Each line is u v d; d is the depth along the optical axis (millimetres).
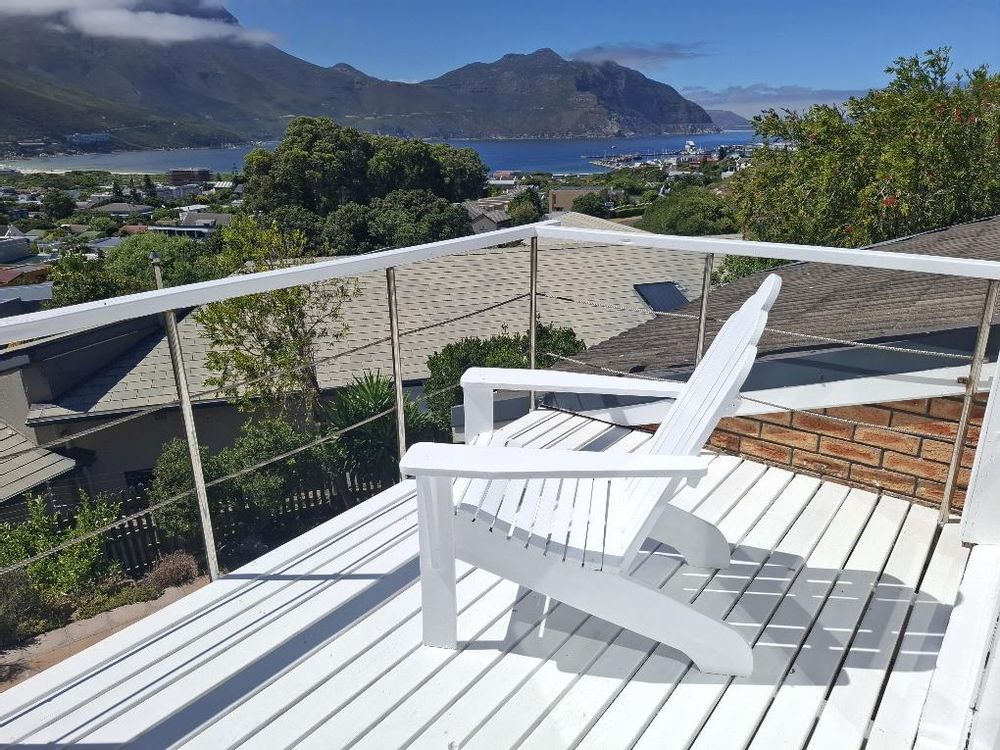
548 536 1854
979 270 2268
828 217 12352
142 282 26344
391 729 1716
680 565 2387
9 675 5699
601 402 3572
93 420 11844
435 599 1946
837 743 1670
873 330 2846
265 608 2186
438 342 13156
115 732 1719
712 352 2121
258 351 11609
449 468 1611
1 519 9531
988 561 2268
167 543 8469
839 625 2088
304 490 9352
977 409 2584
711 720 1739
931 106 10727
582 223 26469
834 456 2959
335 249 45531
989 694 1500
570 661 1944
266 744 1678
